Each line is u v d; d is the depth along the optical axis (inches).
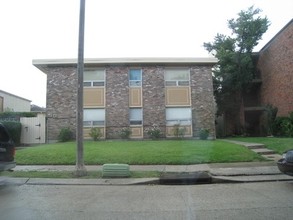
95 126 949.2
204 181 460.1
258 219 258.4
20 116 960.3
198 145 726.5
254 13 1225.4
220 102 1258.0
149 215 275.9
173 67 973.8
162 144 761.6
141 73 968.3
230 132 1274.6
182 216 271.3
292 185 411.8
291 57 1035.3
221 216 269.0
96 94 958.4
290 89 1045.8
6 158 435.5
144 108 957.2
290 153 403.2
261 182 439.5
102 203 323.3
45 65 947.3
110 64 958.4
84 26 506.3
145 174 486.0
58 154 628.1
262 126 1247.5
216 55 1206.9
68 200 337.7
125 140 922.7
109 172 474.6
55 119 941.2
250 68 1232.8
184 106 964.0
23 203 323.0
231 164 561.0
